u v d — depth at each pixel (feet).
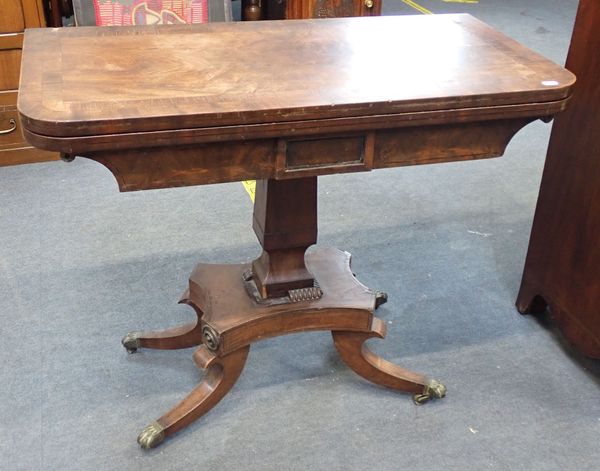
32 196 7.45
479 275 6.59
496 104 3.86
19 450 4.64
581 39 4.99
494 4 14.87
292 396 5.17
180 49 4.29
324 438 4.83
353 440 4.83
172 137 3.43
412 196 7.85
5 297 5.98
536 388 5.34
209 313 4.69
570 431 4.97
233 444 4.76
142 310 5.92
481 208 7.68
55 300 5.98
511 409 5.14
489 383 5.36
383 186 8.02
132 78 3.81
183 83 3.77
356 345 4.97
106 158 3.50
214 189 7.73
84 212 7.21
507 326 5.98
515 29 13.21
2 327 5.65
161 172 3.63
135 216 7.18
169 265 6.48
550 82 4.00
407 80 3.95
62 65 3.94
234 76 3.90
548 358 5.65
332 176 8.14
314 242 4.79
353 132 3.80
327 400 5.15
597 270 5.13
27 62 3.97
